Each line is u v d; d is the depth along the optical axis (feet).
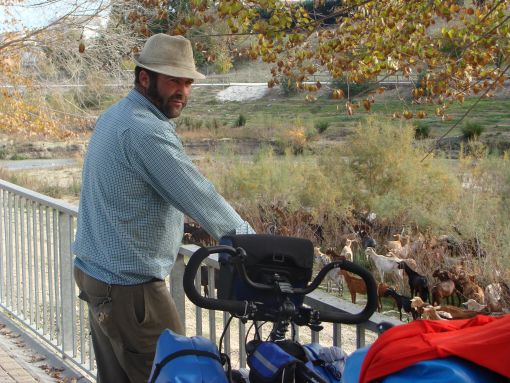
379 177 60.95
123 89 71.92
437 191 57.41
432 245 47.16
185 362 8.17
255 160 69.56
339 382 7.84
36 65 72.84
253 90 195.42
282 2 30.68
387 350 6.42
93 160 10.55
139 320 10.73
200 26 31.19
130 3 55.06
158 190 10.18
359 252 54.03
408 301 34.86
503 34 30.91
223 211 9.93
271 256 8.07
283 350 7.86
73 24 66.59
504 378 6.03
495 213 50.60
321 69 40.29
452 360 6.11
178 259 12.69
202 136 146.20
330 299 9.43
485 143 115.03
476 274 41.27
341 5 35.96
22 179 98.37
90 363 15.78
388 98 105.60
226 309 7.87
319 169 62.49
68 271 16.72
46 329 18.37
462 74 32.91
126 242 10.37
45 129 74.95
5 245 20.76
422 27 31.83
